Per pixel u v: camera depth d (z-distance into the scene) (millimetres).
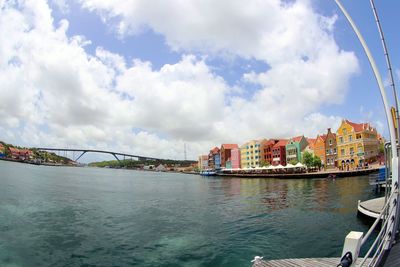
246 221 26344
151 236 21203
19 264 15367
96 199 43531
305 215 28156
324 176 84062
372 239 18656
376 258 9500
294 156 128375
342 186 55625
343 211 29156
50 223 24750
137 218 28172
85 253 17328
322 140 111000
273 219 26875
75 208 33531
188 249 18203
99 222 25953
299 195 45500
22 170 115812
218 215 29859
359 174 82500
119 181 99000
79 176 116250
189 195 52125
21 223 24047
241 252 17547
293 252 17453
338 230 21672
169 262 16031
